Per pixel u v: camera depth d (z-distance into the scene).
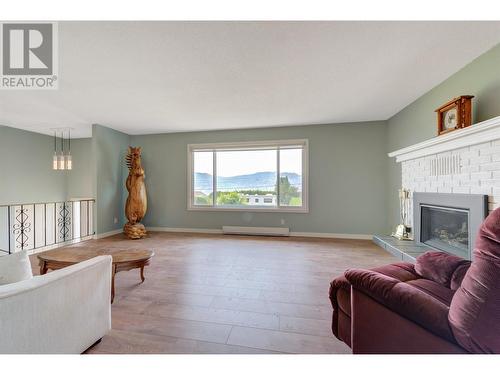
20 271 1.36
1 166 5.01
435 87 3.05
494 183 2.12
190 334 1.68
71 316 1.37
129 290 2.41
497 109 2.17
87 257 2.37
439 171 2.88
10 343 1.08
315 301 2.17
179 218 5.53
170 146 5.56
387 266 1.74
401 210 3.91
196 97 3.33
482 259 0.90
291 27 1.88
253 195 5.28
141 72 2.58
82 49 2.15
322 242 4.42
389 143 4.48
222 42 2.06
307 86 3.01
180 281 2.63
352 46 2.15
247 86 2.98
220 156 5.43
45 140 5.87
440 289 1.41
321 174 4.87
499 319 0.86
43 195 5.82
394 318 1.15
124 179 5.54
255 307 2.07
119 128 5.14
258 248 4.01
